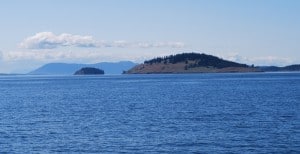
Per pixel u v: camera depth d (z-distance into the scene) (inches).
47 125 2266.2
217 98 3961.6
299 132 1878.7
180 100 3818.9
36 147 1665.8
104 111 2955.2
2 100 4269.2
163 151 1563.7
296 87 5679.1
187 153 1528.1
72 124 2292.1
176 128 2078.0
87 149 1617.9
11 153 1567.4
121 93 5142.7
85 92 5561.0
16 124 2317.9
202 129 2031.3
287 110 2755.9
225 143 1679.4
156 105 3348.9
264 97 3946.9
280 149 1553.9
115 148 1627.7
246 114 2593.5
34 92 5816.9
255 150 1550.2
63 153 1560.0
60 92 5698.8
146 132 1973.4
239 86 6309.1
